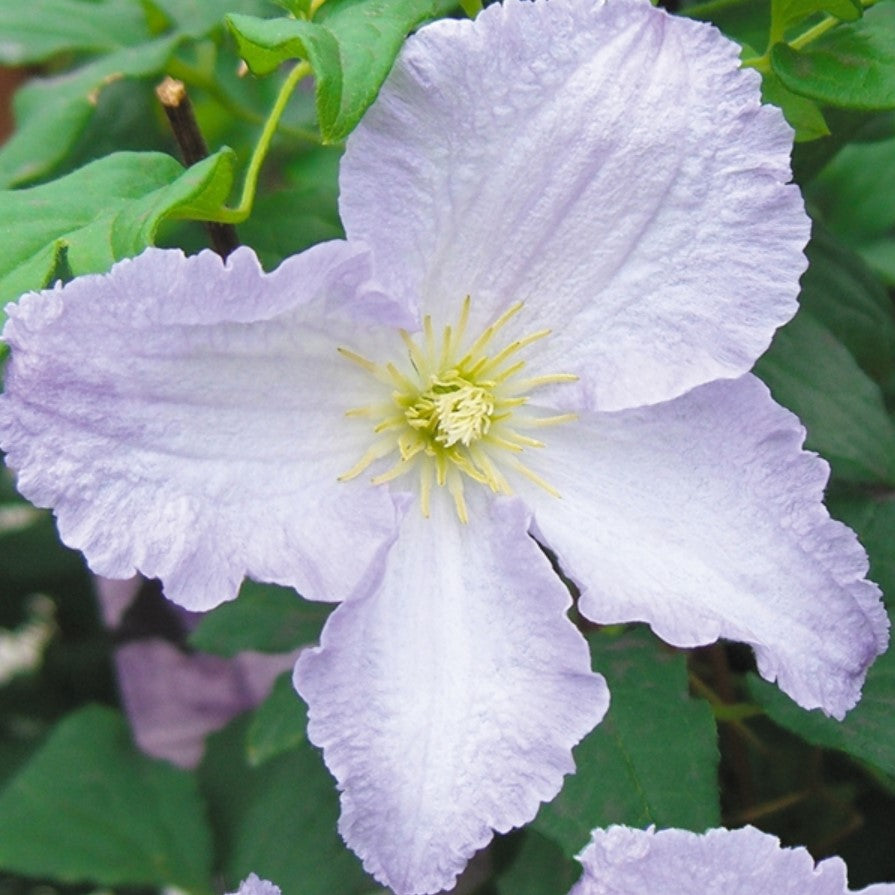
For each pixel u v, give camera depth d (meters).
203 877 0.38
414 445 0.29
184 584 0.26
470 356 0.29
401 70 0.27
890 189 0.36
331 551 0.27
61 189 0.28
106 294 0.26
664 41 0.28
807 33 0.30
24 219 0.27
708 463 0.28
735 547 0.28
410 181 0.28
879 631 0.28
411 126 0.27
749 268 0.28
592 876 0.26
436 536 0.29
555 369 0.29
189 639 0.34
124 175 0.28
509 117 0.28
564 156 0.28
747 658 0.34
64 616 0.44
